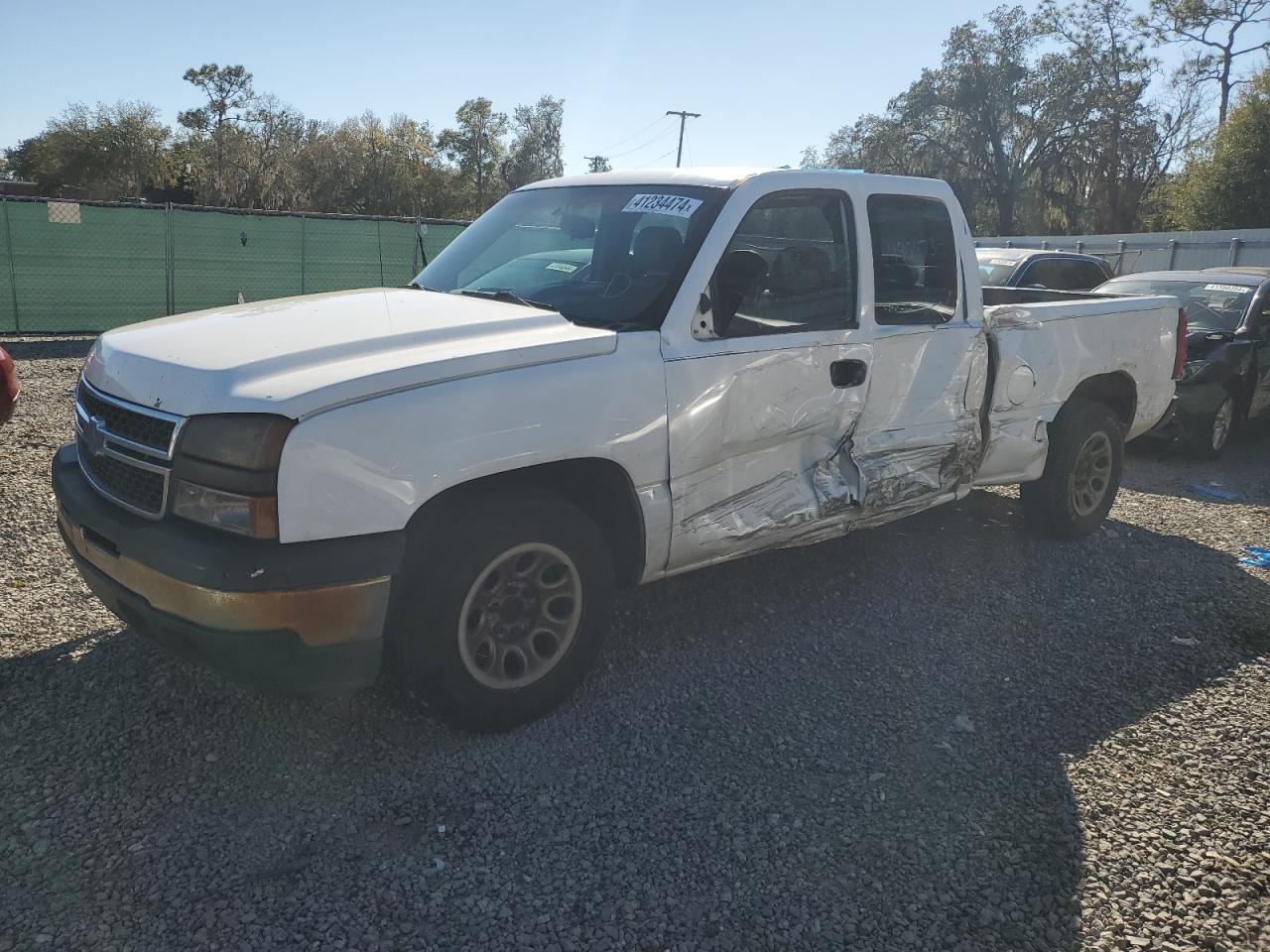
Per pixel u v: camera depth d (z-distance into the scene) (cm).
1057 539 571
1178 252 2606
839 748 342
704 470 373
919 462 460
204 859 270
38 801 291
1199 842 296
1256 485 764
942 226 468
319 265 1670
